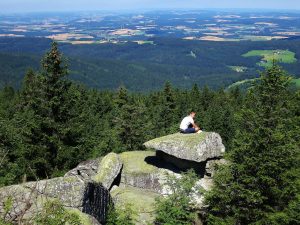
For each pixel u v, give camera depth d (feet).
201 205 58.18
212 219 50.90
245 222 49.01
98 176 64.49
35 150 73.51
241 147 48.49
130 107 120.57
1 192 43.21
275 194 47.80
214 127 176.04
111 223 47.93
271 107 49.52
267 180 46.57
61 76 78.54
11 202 30.25
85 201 46.55
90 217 42.09
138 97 305.94
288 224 46.65
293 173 47.55
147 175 67.51
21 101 177.27
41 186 45.34
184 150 64.34
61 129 76.48
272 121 49.08
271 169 47.11
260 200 46.52
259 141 47.67
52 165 76.54
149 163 70.54
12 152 77.05
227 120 173.06
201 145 64.34
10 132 82.02
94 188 50.16
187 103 290.56
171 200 51.60
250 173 48.62
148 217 55.72
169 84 197.16
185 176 54.75
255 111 50.62
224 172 49.85
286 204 48.34
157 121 180.75
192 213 51.16
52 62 77.97
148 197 62.59
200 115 209.77
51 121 76.02
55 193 45.27
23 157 73.20
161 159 71.36
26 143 74.74
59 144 75.97
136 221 53.01
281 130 48.98
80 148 79.77
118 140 112.47
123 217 48.42
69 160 76.79
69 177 47.42
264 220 46.57
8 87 305.12
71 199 45.42
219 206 50.11
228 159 50.03
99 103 249.55
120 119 119.55
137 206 58.49
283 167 48.37
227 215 49.11
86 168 68.33
